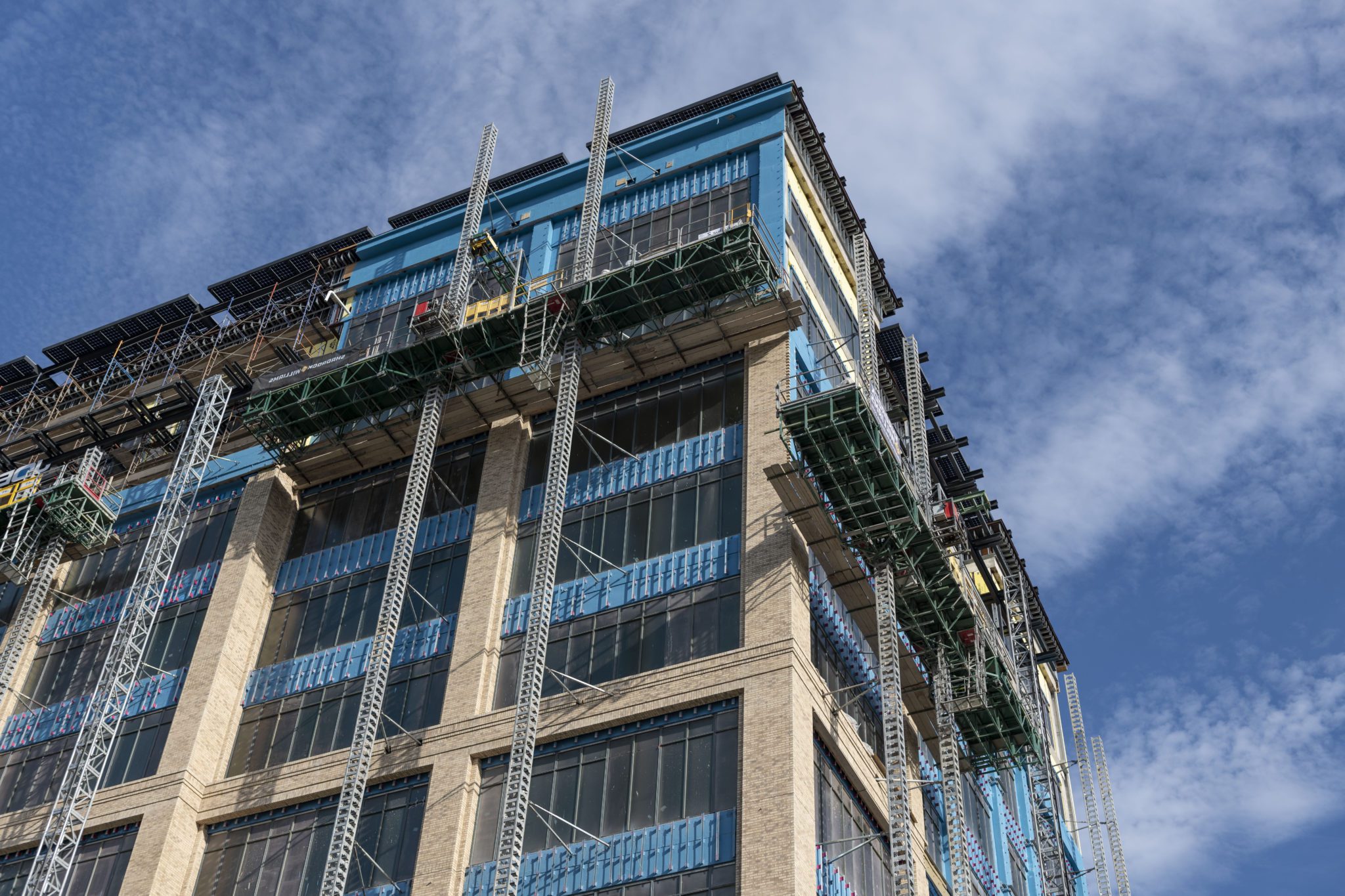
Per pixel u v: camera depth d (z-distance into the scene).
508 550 49.19
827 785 41.56
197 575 54.78
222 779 48.09
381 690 44.00
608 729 42.41
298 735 48.22
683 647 43.44
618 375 51.88
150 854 45.25
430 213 66.50
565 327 50.41
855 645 47.50
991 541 71.19
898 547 46.34
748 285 49.41
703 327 50.56
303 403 53.50
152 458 63.12
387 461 55.62
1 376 76.31
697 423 49.47
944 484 73.06
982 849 58.09
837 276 60.53
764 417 47.72
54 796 50.06
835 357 55.81
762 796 38.22
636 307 50.09
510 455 51.62
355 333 61.25
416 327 52.41
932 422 73.00
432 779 43.28
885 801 45.03
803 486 44.25
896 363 70.19
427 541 51.38
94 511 58.16
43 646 56.38
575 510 48.97
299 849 44.75
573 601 46.28
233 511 56.75
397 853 42.47
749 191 56.28
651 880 38.41
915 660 49.78
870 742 46.03
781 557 43.66
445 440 54.31
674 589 45.06
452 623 48.16
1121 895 73.00
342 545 53.75
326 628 51.25
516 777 39.75
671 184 58.41
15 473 61.53
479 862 41.19
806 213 59.22
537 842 40.69
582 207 59.50
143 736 50.00
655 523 47.28
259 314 70.81
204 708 48.88
